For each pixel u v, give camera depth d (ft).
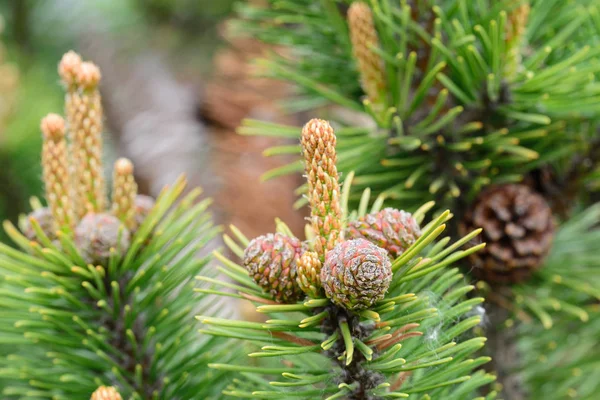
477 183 1.56
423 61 1.63
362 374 1.28
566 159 1.66
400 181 1.64
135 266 1.46
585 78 1.50
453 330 1.29
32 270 1.44
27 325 1.46
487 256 1.56
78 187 1.46
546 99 1.53
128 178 1.46
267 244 1.26
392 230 1.27
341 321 1.26
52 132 1.43
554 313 1.71
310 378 1.26
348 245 1.22
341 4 1.70
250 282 1.31
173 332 1.50
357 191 1.64
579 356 1.75
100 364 1.47
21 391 1.46
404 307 1.29
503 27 1.47
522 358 1.73
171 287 1.47
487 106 1.57
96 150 1.45
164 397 1.46
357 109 1.62
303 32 1.74
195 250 1.48
